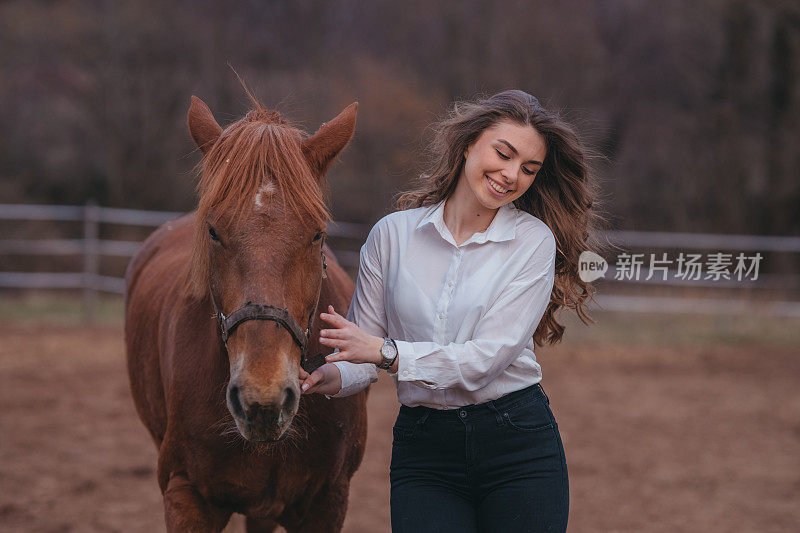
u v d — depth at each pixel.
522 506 2.49
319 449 3.09
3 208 20.45
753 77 22.77
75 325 12.80
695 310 13.62
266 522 3.88
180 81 24.52
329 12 26.52
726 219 22.64
